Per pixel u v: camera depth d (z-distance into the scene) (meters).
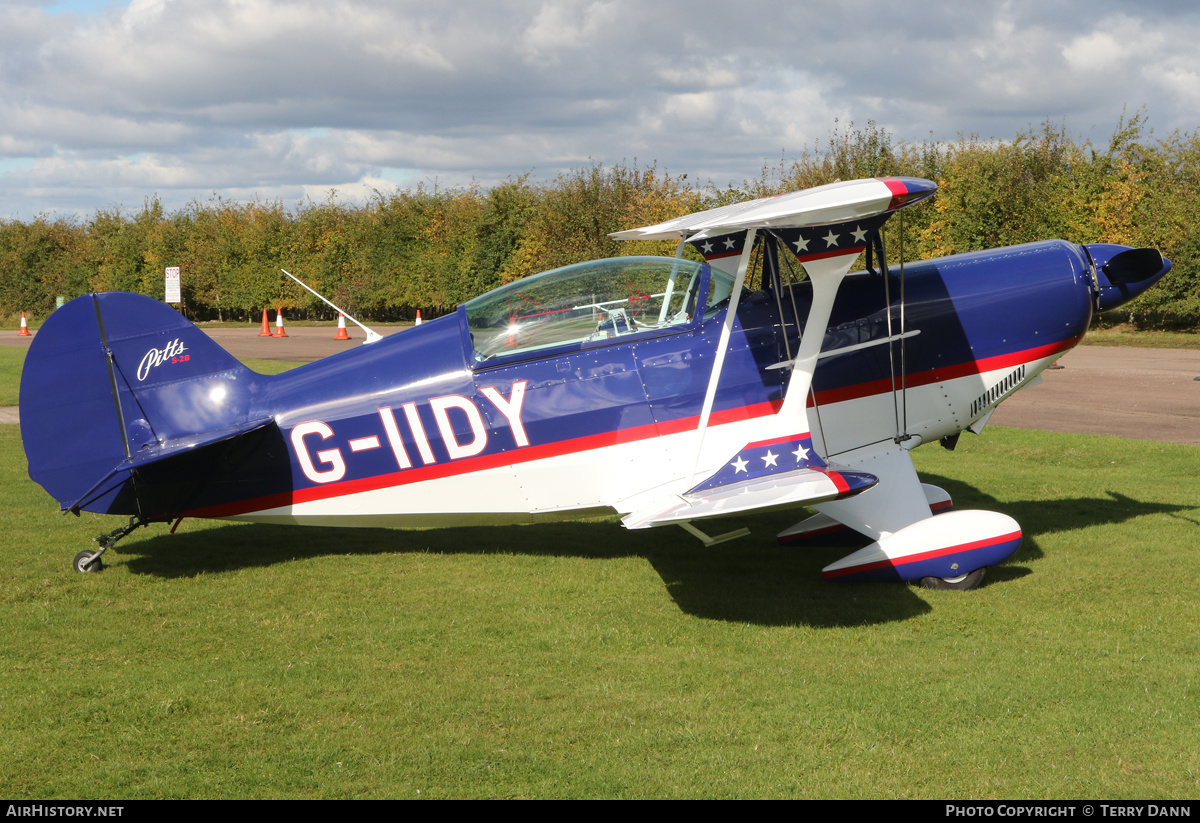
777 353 5.85
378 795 3.15
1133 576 5.64
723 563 6.24
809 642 4.63
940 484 8.46
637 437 5.80
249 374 6.00
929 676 4.13
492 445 5.83
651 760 3.39
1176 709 3.76
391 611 5.18
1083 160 25.98
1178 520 7.05
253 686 4.08
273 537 7.01
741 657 4.43
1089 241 23.70
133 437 5.91
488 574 5.96
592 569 6.09
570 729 3.64
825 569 5.69
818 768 3.32
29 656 4.47
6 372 18.58
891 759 3.38
